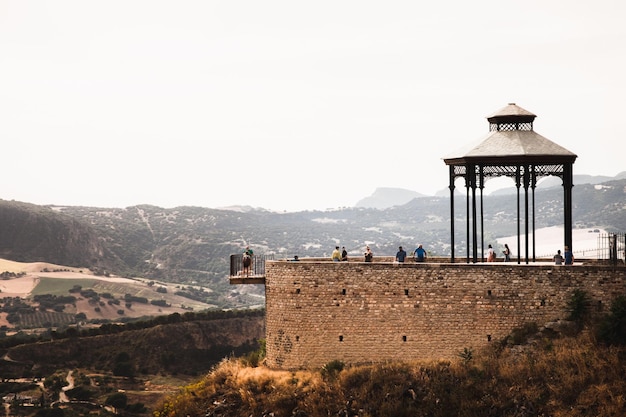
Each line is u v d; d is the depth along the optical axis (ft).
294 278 155.33
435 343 146.41
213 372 172.65
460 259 175.01
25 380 502.79
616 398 127.85
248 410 152.05
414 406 137.80
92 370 528.63
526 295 142.61
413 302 147.74
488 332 144.05
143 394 466.29
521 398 132.46
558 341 138.00
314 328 153.48
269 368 159.33
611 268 139.33
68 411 423.64
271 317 158.92
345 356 151.23
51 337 566.77
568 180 154.92
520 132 155.63
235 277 163.84
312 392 147.13
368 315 150.20
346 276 151.74
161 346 550.77
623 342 135.03
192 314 592.60
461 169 159.33
